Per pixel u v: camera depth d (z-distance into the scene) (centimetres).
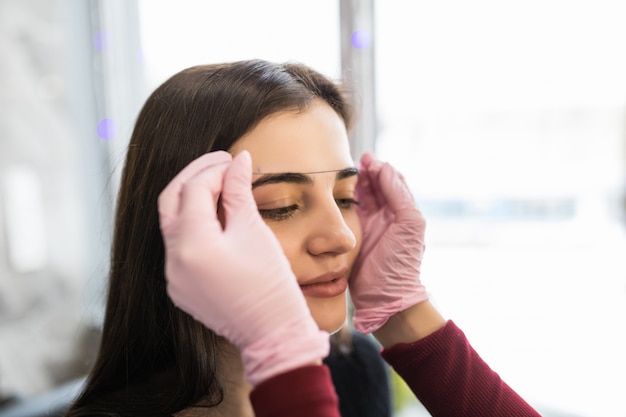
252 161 56
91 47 201
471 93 144
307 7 150
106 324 69
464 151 150
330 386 45
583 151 141
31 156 178
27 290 178
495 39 138
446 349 65
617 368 136
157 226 62
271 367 44
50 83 183
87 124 200
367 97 146
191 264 45
